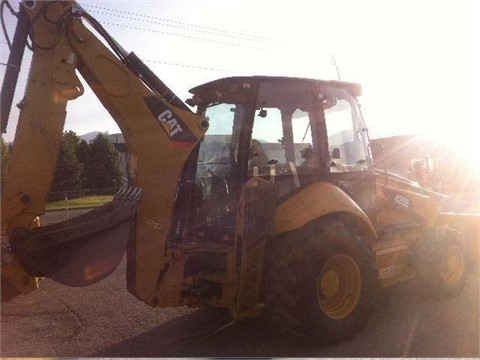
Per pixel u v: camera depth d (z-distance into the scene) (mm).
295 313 3840
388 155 5871
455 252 5348
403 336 4199
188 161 4410
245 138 4172
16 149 3609
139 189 3842
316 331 3855
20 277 3605
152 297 3867
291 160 4344
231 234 4160
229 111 4488
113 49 3984
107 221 3639
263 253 3854
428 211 5523
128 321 4746
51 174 3688
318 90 4465
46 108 3668
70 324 4660
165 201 3926
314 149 4422
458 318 4652
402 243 5215
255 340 4184
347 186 4652
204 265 4059
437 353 3812
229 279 3938
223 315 4883
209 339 4219
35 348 4020
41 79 3668
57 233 3549
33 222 3816
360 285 4152
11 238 3562
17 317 4867
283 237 4059
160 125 3941
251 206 3809
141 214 3865
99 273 3617
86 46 3793
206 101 4699
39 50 3664
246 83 4227
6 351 3967
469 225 6133
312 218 3977
